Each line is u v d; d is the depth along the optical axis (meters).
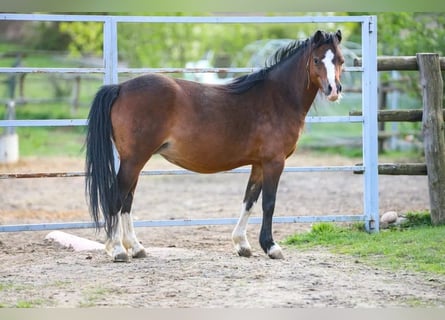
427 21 19.73
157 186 19.06
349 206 14.73
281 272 8.51
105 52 10.56
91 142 8.90
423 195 16.03
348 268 8.88
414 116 11.76
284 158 9.62
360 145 25.38
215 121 9.20
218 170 9.58
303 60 9.52
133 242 9.36
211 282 7.99
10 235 12.13
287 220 11.12
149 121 8.89
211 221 10.73
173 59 32.62
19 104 29.67
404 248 9.95
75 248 10.54
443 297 7.52
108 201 8.83
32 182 20.12
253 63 31.72
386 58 11.71
